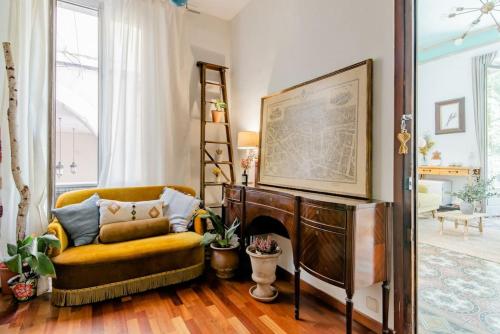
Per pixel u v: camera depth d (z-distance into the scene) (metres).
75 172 3.01
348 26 2.04
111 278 2.14
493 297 2.21
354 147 1.95
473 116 4.89
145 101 3.04
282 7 2.74
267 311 2.02
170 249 2.34
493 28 4.36
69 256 2.04
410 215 1.68
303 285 2.38
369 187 1.83
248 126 3.31
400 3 1.70
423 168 5.35
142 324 1.84
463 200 4.15
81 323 1.84
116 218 2.48
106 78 2.85
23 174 2.41
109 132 2.84
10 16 2.33
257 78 3.14
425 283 2.45
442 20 3.94
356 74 1.95
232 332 1.76
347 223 1.55
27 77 2.45
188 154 3.40
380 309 1.78
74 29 2.95
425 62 5.50
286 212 2.04
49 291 2.28
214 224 2.66
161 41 3.16
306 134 2.37
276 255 2.17
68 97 2.95
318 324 1.87
